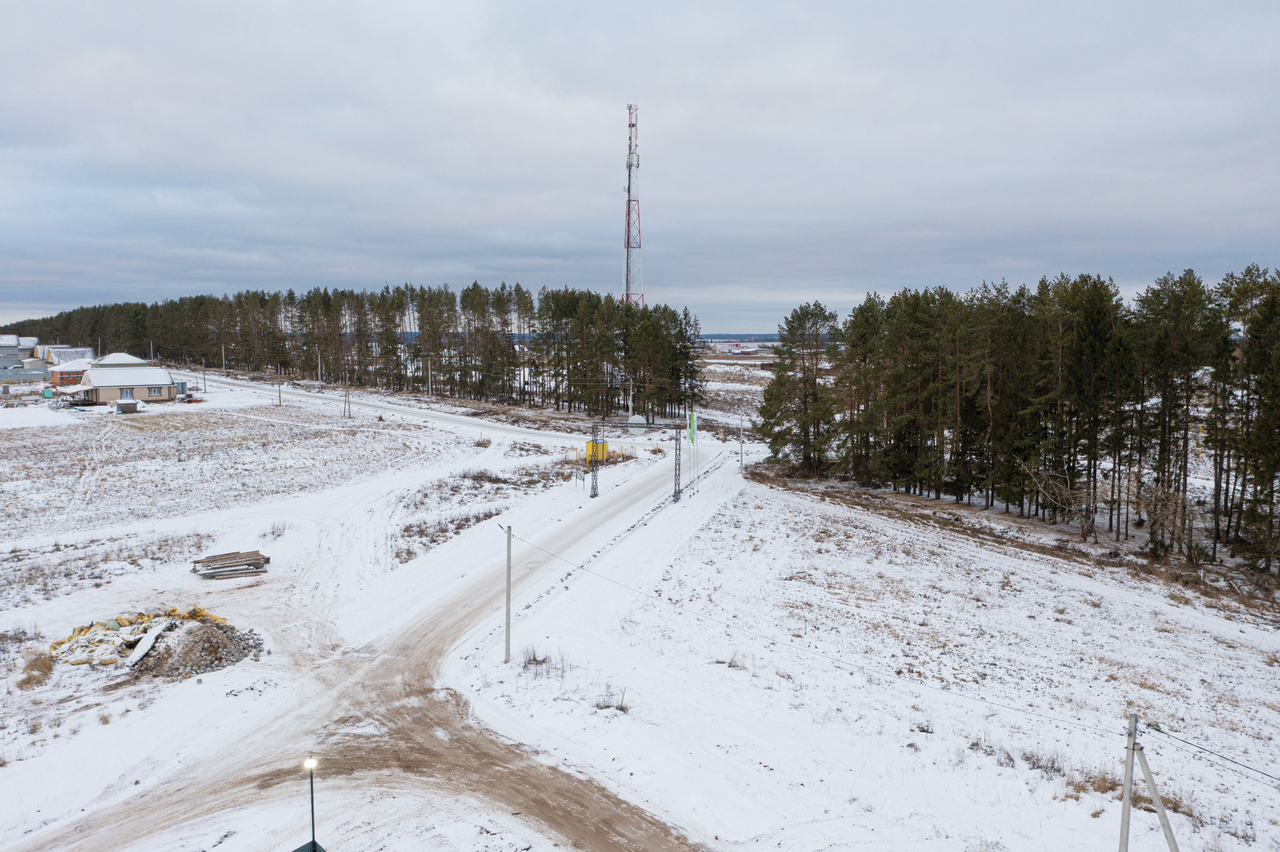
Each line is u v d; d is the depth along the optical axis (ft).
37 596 89.40
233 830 45.73
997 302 157.58
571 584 101.86
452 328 360.69
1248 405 116.98
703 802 49.32
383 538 120.37
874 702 67.31
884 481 175.32
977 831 45.70
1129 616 96.68
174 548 112.06
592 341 286.25
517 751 56.49
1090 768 55.62
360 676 71.20
